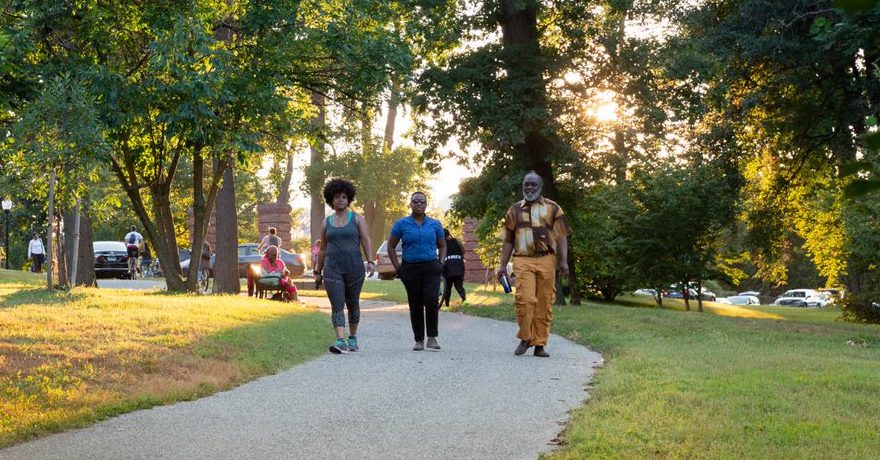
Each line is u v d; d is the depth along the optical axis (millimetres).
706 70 20875
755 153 27750
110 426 6676
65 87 15703
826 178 27484
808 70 22969
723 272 31375
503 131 19859
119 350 9750
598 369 9781
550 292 11094
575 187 22688
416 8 21734
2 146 16375
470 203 22281
